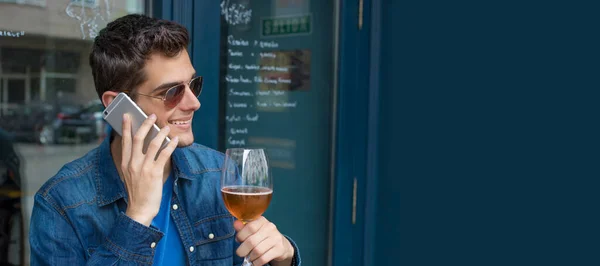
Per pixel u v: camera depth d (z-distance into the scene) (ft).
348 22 9.56
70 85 7.14
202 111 8.23
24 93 6.87
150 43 4.00
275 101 9.13
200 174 4.75
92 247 4.14
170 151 3.88
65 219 4.10
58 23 6.97
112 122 3.99
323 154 9.78
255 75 8.85
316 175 9.75
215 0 8.17
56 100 7.07
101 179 4.27
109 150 4.37
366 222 10.05
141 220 3.83
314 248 9.86
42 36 6.89
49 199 4.09
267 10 8.87
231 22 8.48
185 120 4.25
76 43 7.11
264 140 9.06
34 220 4.10
